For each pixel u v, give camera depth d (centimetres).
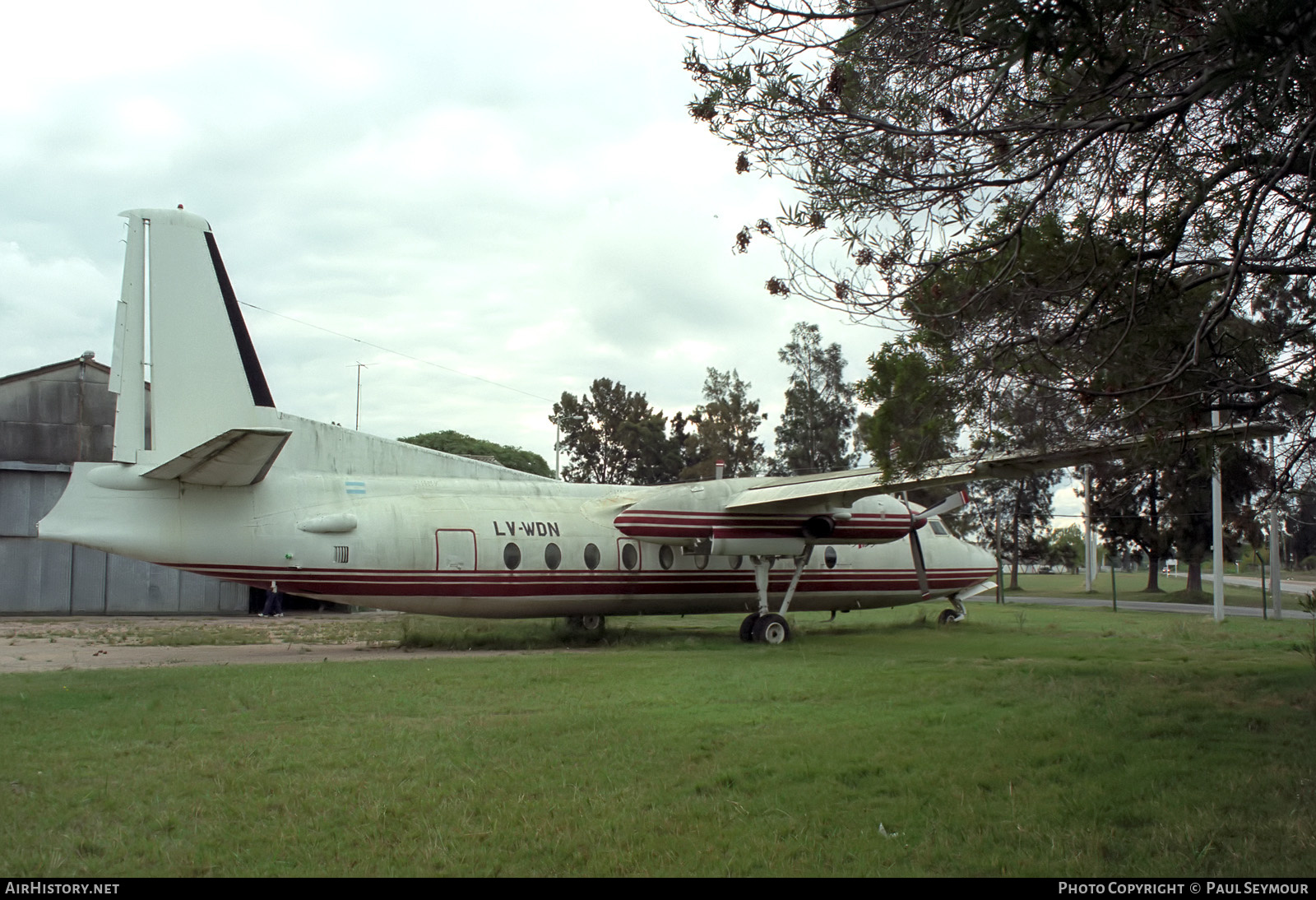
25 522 2670
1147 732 779
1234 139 623
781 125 652
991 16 500
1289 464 802
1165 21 563
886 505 1822
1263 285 721
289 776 639
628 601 1731
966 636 1855
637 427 5844
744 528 1680
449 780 634
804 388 5206
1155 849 498
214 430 1406
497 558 1577
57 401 2805
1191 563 4100
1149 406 705
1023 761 684
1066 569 10469
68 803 574
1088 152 649
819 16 605
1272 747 727
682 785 630
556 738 758
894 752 709
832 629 2030
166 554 1372
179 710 873
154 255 1400
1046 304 677
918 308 673
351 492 1516
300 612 3059
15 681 1052
